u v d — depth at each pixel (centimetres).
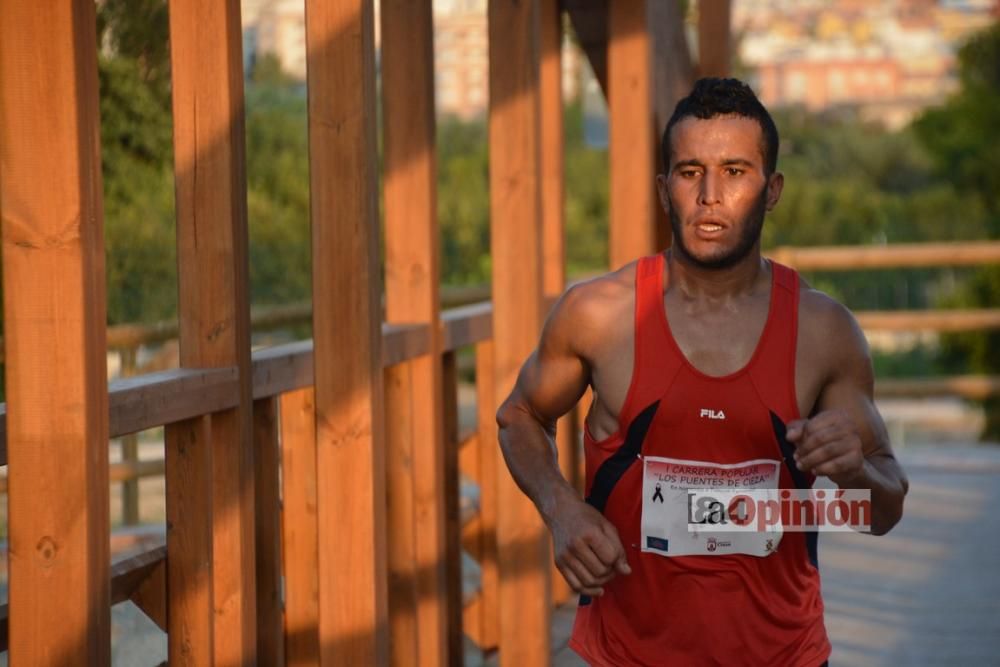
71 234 448
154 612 571
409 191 784
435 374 800
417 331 775
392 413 775
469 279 2897
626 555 462
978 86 4381
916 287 2591
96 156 461
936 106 4450
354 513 608
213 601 570
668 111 1093
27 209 448
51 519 452
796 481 452
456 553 907
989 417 2128
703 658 460
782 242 3228
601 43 1085
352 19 590
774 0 7138
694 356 451
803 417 452
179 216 569
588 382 484
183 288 571
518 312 792
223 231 567
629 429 454
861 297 2603
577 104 3494
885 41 6719
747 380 445
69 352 450
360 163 595
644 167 986
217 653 580
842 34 6838
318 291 602
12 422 452
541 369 483
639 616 465
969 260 2012
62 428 451
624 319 460
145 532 934
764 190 442
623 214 990
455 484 908
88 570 453
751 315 453
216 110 562
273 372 645
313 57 594
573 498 457
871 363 464
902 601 1111
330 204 598
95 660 457
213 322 571
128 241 1162
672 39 1109
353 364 603
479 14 3803
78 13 446
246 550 586
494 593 992
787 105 5122
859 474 421
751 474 448
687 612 458
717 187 437
